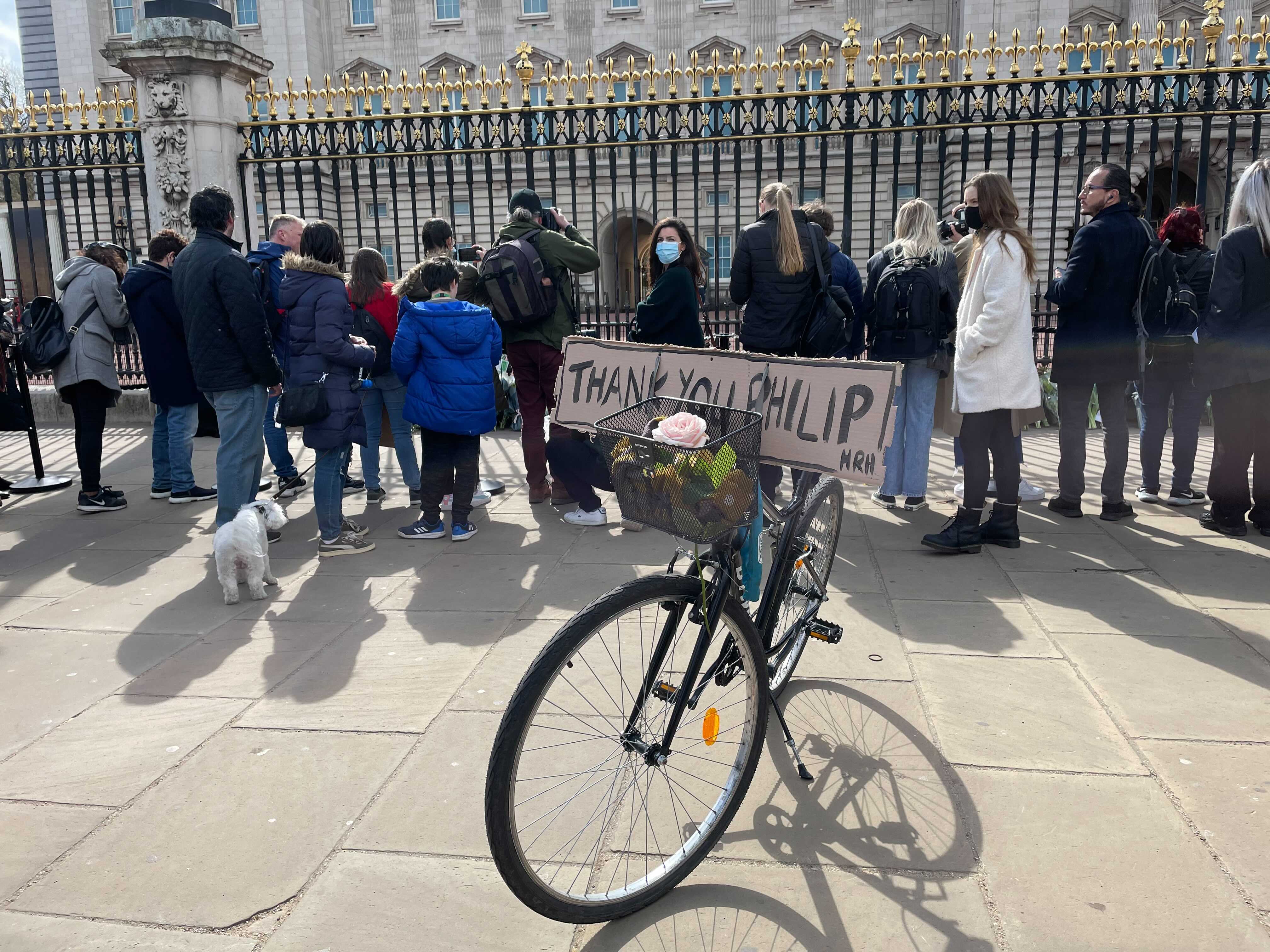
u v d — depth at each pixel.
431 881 2.03
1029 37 27.28
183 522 5.36
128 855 2.14
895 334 4.94
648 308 4.71
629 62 7.33
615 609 1.80
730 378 2.20
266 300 5.46
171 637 3.54
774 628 2.45
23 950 1.83
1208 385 4.41
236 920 1.91
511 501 5.66
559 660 1.74
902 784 2.37
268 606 3.86
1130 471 6.22
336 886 2.02
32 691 3.07
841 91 7.00
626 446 1.89
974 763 2.46
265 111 31.22
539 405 5.35
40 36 34.44
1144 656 3.13
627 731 1.97
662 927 1.87
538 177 24.42
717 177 7.36
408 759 2.55
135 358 9.04
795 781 2.39
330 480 4.47
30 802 2.38
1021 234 4.12
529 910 1.94
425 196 24.44
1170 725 2.64
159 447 5.91
